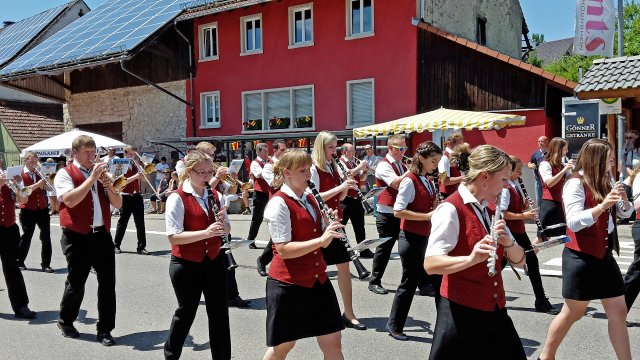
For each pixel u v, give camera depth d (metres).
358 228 8.37
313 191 4.09
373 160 14.96
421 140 17.64
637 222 5.38
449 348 3.23
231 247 4.39
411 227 5.45
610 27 13.93
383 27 18.20
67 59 21.80
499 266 3.28
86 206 5.64
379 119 18.39
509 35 24.84
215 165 6.64
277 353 3.89
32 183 9.38
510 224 6.21
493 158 3.15
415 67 17.69
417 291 7.36
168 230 4.53
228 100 21.50
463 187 3.27
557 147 7.18
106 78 24.72
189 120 22.44
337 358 3.88
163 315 6.75
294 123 20.08
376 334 5.74
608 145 4.32
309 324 3.84
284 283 3.86
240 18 21.03
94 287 8.35
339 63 19.06
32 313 6.77
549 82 15.78
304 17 19.91
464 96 16.98
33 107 31.16
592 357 5.00
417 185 5.44
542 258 9.20
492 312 3.21
